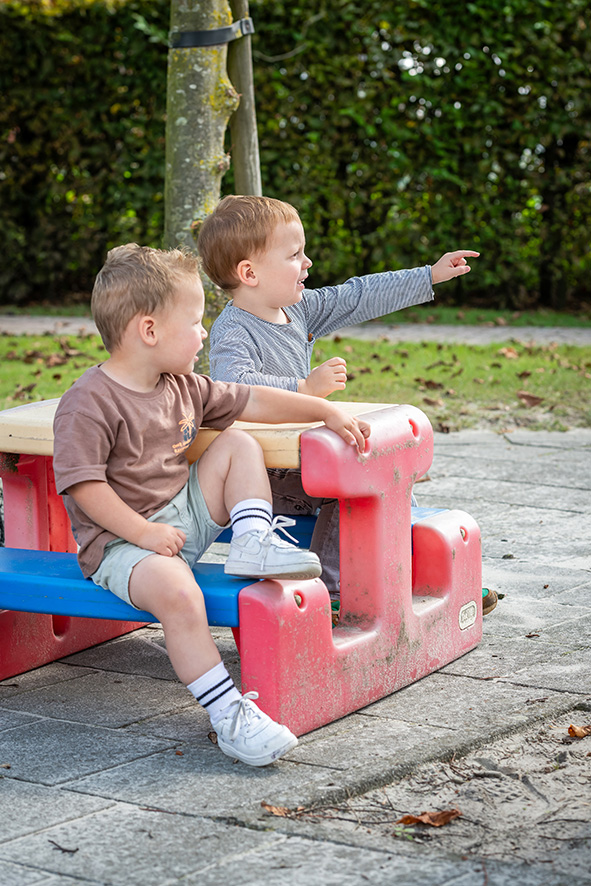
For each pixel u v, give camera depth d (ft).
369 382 22.26
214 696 7.22
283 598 7.39
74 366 23.76
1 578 8.05
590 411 19.99
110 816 6.40
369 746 7.41
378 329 31.83
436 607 8.96
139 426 7.59
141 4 33.14
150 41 32.32
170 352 7.73
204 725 7.95
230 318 9.77
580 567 11.87
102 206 35.40
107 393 7.53
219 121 15.35
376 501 8.14
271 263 9.58
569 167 33.47
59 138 34.73
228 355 9.50
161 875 5.72
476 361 24.73
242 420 8.18
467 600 9.41
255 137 15.85
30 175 35.32
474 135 32.83
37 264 36.52
